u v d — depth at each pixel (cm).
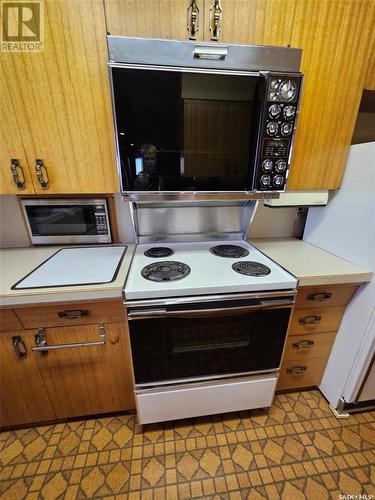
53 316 104
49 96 94
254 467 116
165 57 85
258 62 90
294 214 167
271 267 122
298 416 140
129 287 101
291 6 93
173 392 119
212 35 93
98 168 108
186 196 110
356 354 125
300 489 107
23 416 125
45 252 139
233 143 99
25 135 98
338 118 115
